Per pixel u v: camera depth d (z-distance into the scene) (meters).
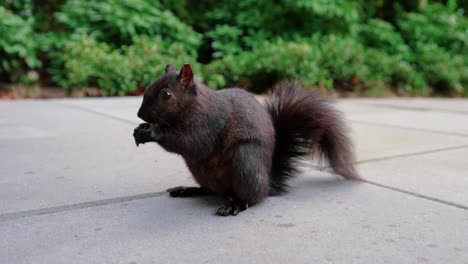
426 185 1.07
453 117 2.07
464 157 1.30
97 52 2.63
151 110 0.90
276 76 2.78
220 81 2.72
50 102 2.34
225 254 0.79
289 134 1.05
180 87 0.90
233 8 3.34
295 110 1.05
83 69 2.54
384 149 1.39
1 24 2.58
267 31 3.24
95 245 0.81
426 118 2.03
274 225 0.88
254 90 2.86
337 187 1.06
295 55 2.84
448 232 0.85
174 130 0.91
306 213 0.93
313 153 1.08
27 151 1.32
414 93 3.24
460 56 3.61
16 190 1.03
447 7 4.00
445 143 1.47
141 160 1.26
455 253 0.79
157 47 2.75
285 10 3.25
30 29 2.73
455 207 0.95
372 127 1.76
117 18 2.83
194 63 2.76
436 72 3.30
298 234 0.85
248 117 0.94
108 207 0.95
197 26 3.37
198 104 0.91
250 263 0.76
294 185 1.08
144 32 2.94
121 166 1.20
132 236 0.84
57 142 1.43
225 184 0.95
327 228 0.87
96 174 1.14
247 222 0.89
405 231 0.85
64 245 0.81
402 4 3.99
